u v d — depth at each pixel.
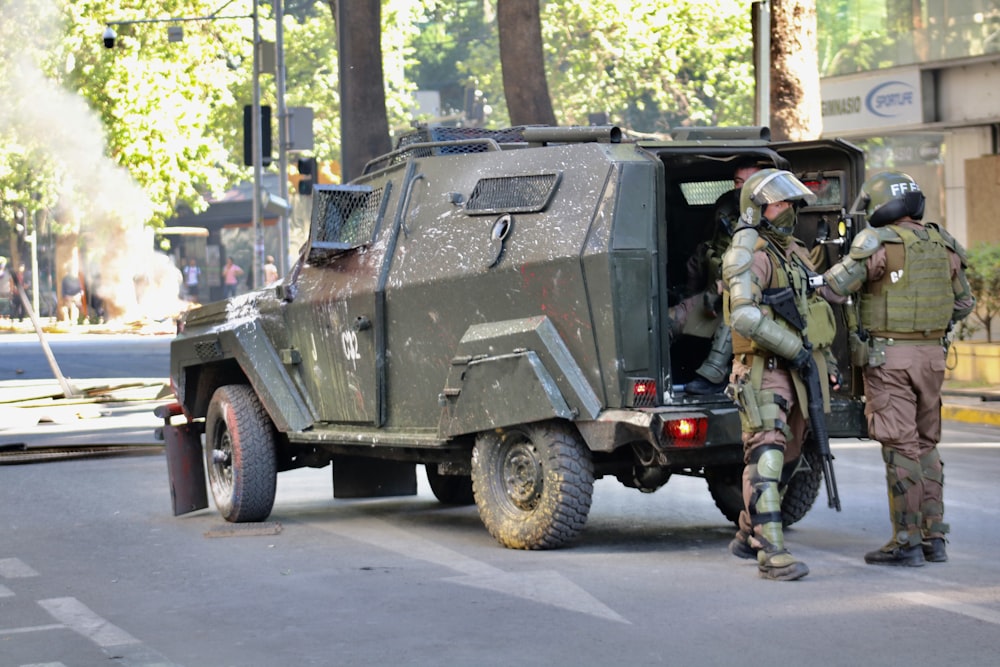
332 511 33.16
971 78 79.75
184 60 144.62
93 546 28.42
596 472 26.58
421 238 28.09
